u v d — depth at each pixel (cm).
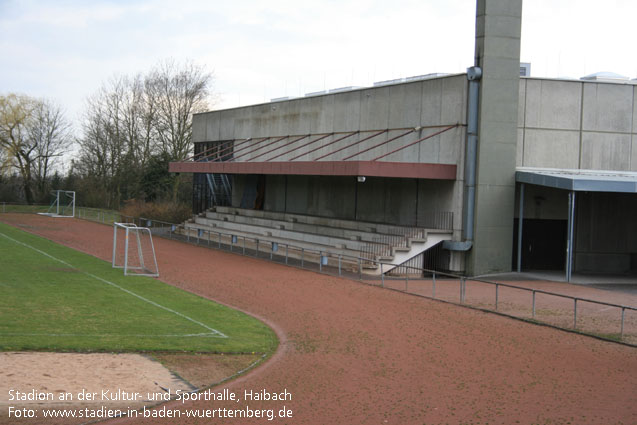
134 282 2578
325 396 1281
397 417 1173
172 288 2488
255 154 4872
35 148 7850
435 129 3256
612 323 1992
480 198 3038
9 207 6850
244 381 1366
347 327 1908
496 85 3039
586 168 3266
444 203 3183
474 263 3047
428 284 2756
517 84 3075
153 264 3152
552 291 2606
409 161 3422
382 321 1994
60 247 3675
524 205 3234
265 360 1536
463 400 1273
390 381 1389
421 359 1570
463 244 3048
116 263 3127
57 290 2264
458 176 3102
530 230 3294
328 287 2611
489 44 3022
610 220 3384
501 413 1202
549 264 3338
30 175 7844
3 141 7512
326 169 3197
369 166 2919
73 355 1462
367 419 1160
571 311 2175
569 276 2873
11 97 7512
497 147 3053
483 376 1438
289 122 4472
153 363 1452
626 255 3409
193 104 7312
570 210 2830
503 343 1742
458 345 1712
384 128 3600
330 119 4050
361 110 3781
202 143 5722
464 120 3080
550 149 3209
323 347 1672
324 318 2027
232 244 4144
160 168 6894
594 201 3366
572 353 1647
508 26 3045
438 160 3234
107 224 5591
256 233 4253
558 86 3209
